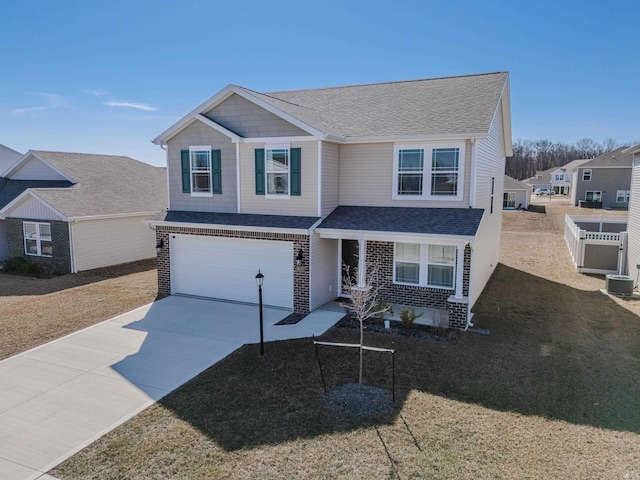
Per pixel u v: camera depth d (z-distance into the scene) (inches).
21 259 826.2
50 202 777.6
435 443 268.4
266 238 557.3
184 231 617.9
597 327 494.0
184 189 645.3
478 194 557.9
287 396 331.0
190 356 411.5
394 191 573.9
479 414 303.4
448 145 538.9
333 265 606.2
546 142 5014.8
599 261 786.2
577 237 815.7
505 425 289.3
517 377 363.3
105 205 848.3
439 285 538.3
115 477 240.7
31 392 342.0
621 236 764.6
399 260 555.5
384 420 295.6
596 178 2085.4
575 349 426.3
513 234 1296.8
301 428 287.0
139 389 346.0
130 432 284.8
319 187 556.4
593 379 359.6
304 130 549.0
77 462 254.4
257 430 285.4
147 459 256.1
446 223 509.4
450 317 489.7
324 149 557.3
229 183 611.5
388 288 563.8
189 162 635.5
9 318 530.6
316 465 248.4
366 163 585.0
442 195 551.5
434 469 243.4
